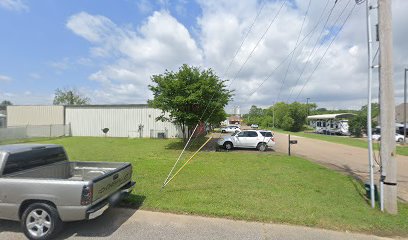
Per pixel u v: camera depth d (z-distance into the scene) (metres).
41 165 4.88
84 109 29.83
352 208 5.52
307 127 66.00
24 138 24.30
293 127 61.06
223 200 5.88
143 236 4.04
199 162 11.80
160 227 4.40
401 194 7.16
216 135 36.88
